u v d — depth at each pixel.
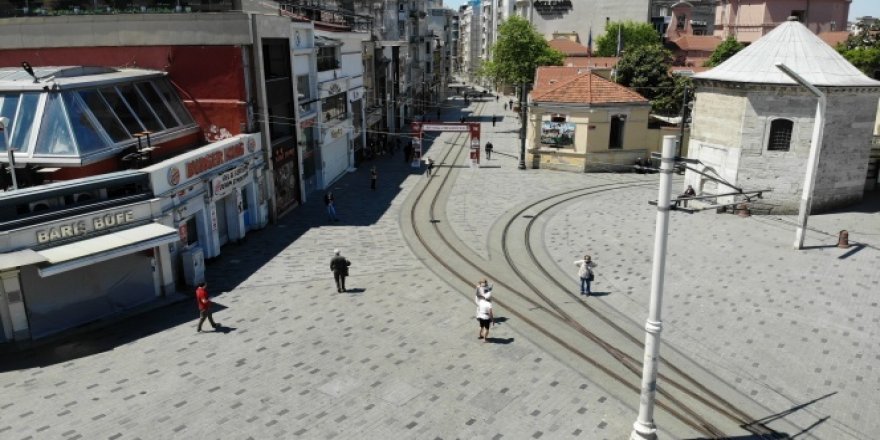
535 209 34.47
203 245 25.61
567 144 45.38
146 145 24.98
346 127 45.72
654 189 39.56
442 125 47.00
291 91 34.16
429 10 129.00
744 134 31.48
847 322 19.61
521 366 17.16
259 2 37.91
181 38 28.83
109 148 23.02
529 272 24.67
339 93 44.19
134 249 19.47
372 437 13.97
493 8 149.38
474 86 162.75
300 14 45.19
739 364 17.20
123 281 21.00
